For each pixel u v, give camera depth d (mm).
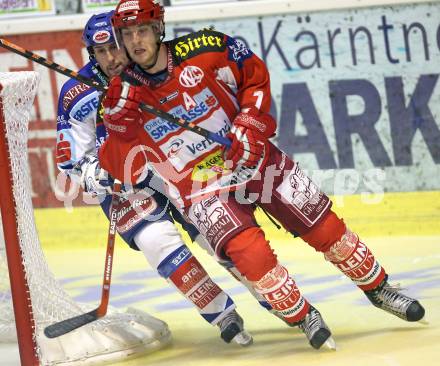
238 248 10570
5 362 11492
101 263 17312
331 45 17125
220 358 11203
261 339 11953
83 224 18656
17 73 12031
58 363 11172
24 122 11836
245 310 13562
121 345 11516
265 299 11023
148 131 10953
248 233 10625
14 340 12484
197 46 10703
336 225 11172
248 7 17328
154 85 10680
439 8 16594
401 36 16828
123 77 10734
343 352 10812
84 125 11617
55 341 11438
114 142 10617
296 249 17094
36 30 18234
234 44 10828
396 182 17250
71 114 11578
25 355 10898
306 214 11102
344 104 17281
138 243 11375
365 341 11250
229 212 10727
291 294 10680
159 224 11266
